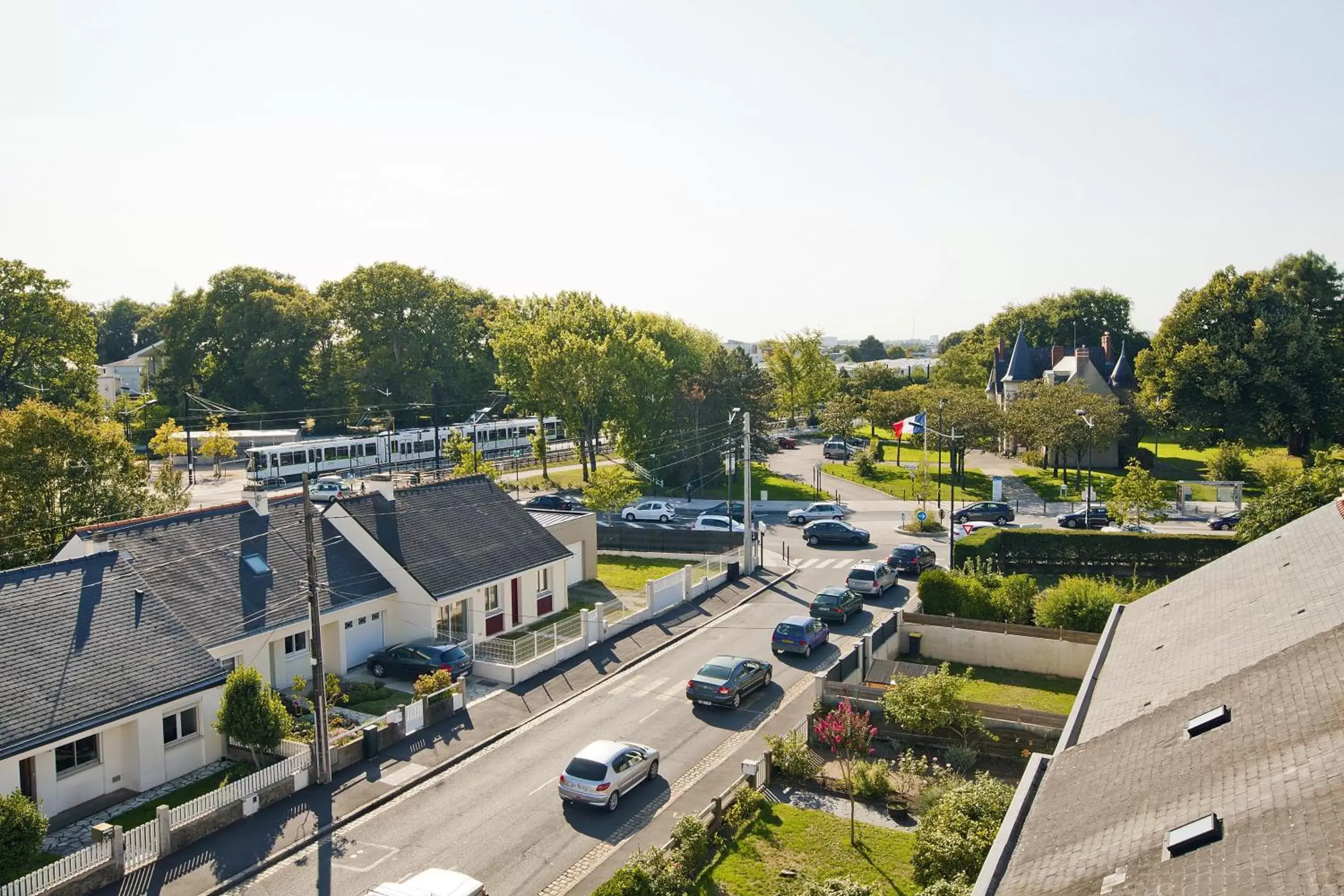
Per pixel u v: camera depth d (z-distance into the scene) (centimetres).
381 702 3188
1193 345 8362
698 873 2114
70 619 2667
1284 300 8219
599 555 5791
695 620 4297
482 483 4578
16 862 1997
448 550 3931
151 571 3106
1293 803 1228
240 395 11600
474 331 11638
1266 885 1073
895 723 2842
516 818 2438
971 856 1912
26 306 7950
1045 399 7912
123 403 10856
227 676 2797
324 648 3466
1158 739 1716
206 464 9956
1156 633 2511
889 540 6012
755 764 2509
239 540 3466
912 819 2380
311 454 8819
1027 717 2659
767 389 8744
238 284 11612
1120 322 13462
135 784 2588
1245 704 1661
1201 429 8550
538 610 4300
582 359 7750
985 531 5119
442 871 1945
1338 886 986
